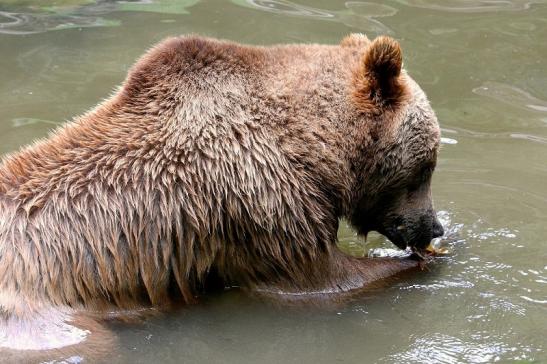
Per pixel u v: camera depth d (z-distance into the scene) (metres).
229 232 10.41
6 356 8.95
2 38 17.09
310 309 10.73
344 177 10.93
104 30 17.62
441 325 10.30
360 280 11.27
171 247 10.16
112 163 10.07
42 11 18.47
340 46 11.45
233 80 10.54
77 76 15.72
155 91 10.35
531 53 17.42
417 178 11.55
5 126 13.95
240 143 10.32
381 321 10.47
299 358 9.72
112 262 9.92
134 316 10.14
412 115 11.12
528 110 15.67
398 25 18.22
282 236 10.55
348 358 9.70
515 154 14.33
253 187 10.28
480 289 11.05
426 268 11.62
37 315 9.35
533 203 13.04
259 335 10.20
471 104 15.77
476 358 9.59
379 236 12.99
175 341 9.96
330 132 10.77
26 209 9.69
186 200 10.12
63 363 9.05
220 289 10.89
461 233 12.31
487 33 18.08
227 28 17.77
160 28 17.72
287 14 18.56
